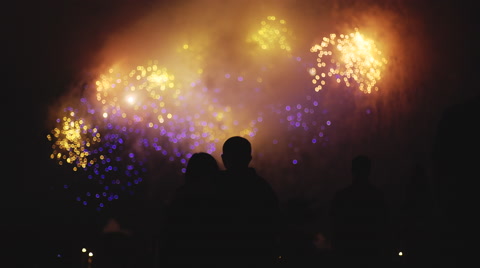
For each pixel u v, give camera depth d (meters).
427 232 6.08
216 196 5.11
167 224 5.07
